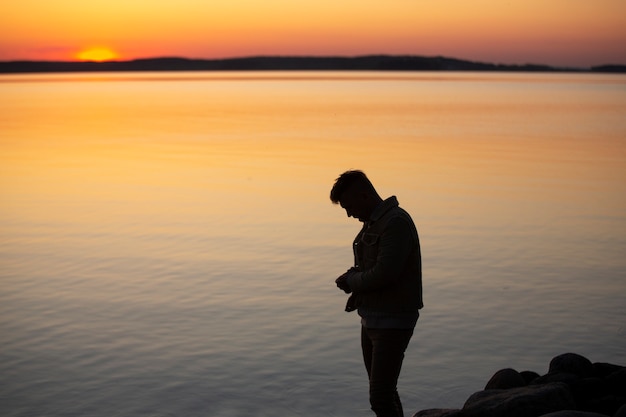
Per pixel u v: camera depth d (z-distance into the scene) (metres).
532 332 8.73
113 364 7.72
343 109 65.88
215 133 40.19
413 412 6.66
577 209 16.80
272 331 8.73
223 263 12.02
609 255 12.50
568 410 4.45
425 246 13.18
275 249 12.99
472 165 25.16
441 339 8.49
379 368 4.59
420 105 73.50
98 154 30.00
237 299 10.02
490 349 8.18
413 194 18.88
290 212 16.55
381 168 24.27
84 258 12.40
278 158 27.67
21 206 17.66
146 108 69.75
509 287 10.60
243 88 144.25
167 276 11.23
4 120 52.75
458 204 17.41
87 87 162.75
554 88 149.75
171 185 21.02
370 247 4.57
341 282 4.72
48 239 13.98
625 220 15.52
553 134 39.09
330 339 8.47
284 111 62.72
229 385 7.23
